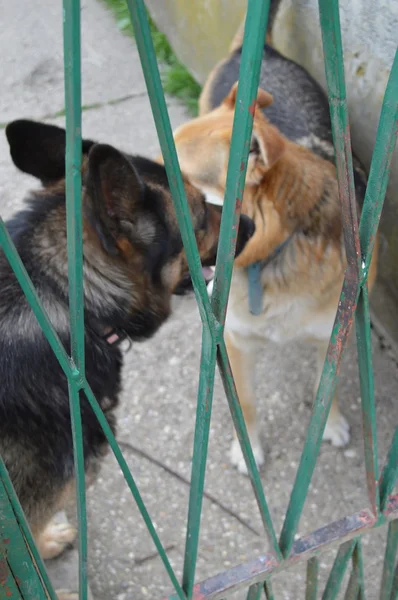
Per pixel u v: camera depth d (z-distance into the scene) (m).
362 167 3.11
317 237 2.57
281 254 2.56
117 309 2.13
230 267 1.05
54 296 2.01
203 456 1.30
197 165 2.64
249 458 1.37
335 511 2.97
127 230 2.03
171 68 5.39
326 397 1.32
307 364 3.53
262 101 2.70
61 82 5.52
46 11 6.25
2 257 2.07
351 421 3.27
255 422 3.10
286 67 3.44
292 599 2.67
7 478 1.04
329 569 2.76
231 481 3.10
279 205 2.54
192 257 1.02
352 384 3.39
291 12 3.48
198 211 2.32
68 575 2.68
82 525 1.28
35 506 2.14
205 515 2.99
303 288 2.60
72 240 0.91
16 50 5.88
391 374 3.42
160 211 2.10
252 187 2.53
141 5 0.78
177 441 3.26
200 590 1.52
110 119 5.12
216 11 4.36
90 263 2.05
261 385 3.47
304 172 2.59
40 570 1.25
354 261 1.12
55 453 2.11
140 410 3.39
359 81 2.94
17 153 2.16
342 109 0.93
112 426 2.36
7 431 2.00
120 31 5.86
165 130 0.88
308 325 2.73
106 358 2.19
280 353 3.60
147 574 2.79
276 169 2.52
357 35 2.85
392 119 0.99
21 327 2.01
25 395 2.01
